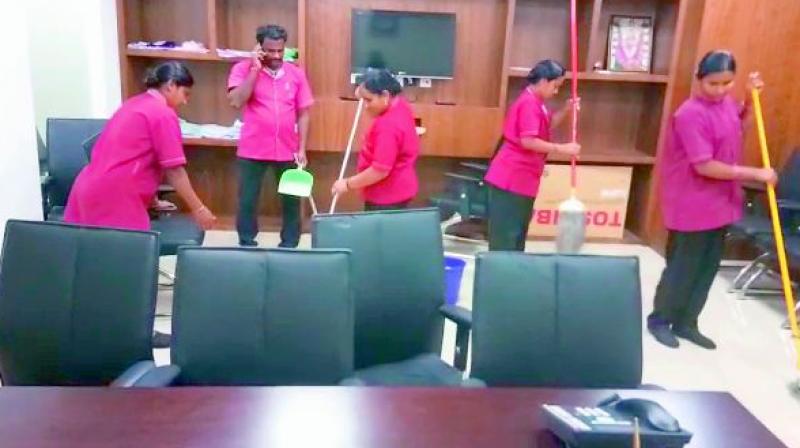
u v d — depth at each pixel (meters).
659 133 4.65
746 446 1.26
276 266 1.72
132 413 1.29
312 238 2.10
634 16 4.78
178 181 2.80
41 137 4.25
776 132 4.34
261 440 1.21
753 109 3.16
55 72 4.28
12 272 1.78
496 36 4.79
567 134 4.98
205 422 1.27
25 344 1.79
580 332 1.75
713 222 3.05
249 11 4.68
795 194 4.00
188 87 2.88
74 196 2.77
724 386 2.91
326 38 4.73
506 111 4.62
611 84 4.93
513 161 3.45
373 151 2.88
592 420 1.20
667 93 4.54
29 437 1.20
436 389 1.45
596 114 4.99
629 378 1.74
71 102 4.36
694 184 3.04
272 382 1.71
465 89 4.89
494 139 4.64
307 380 1.72
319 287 1.72
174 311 1.70
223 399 1.36
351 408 1.35
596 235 4.91
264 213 5.11
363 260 2.12
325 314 1.71
